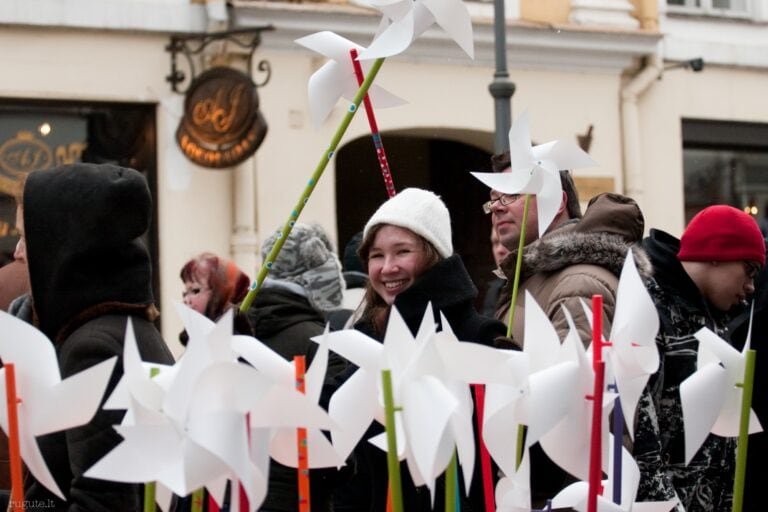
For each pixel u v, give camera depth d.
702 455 6.16
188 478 3.33
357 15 17.02
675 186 19.91
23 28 15.77
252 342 3.74
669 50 19.86
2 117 15.75
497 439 4.02
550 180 5.23
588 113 19.16
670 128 19.88
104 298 5.05
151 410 3.58
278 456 3.93
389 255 5.75
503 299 6.55
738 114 20.45
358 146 19.39
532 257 6.30
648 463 5.57
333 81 5.57
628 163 19.41
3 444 6.42
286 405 3.53
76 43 16.02
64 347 4.96
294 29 16.80
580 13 18.92
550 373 3.89
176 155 16.38
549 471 5.39
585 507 4.29
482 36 18.12
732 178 20.48
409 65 17.97
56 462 4.96
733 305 7.11
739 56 20.39
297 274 8.29
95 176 5.07
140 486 5.13
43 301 5.09
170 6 16.33
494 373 3.73
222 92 15.75
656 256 6.42
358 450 5.90
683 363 6.12
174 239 16.38
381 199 19.61
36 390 3.69
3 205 15.68
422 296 5.64
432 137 18.97
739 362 4.26
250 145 15.66
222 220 16.66
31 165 15.84
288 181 16.95
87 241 5.02
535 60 18.80
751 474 7.08
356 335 4.00
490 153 19.20
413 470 3.78
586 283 6.00
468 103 18.27
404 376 3.67
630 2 19.38
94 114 16.17
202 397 3.34
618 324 4.15
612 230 6.38
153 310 5.18
